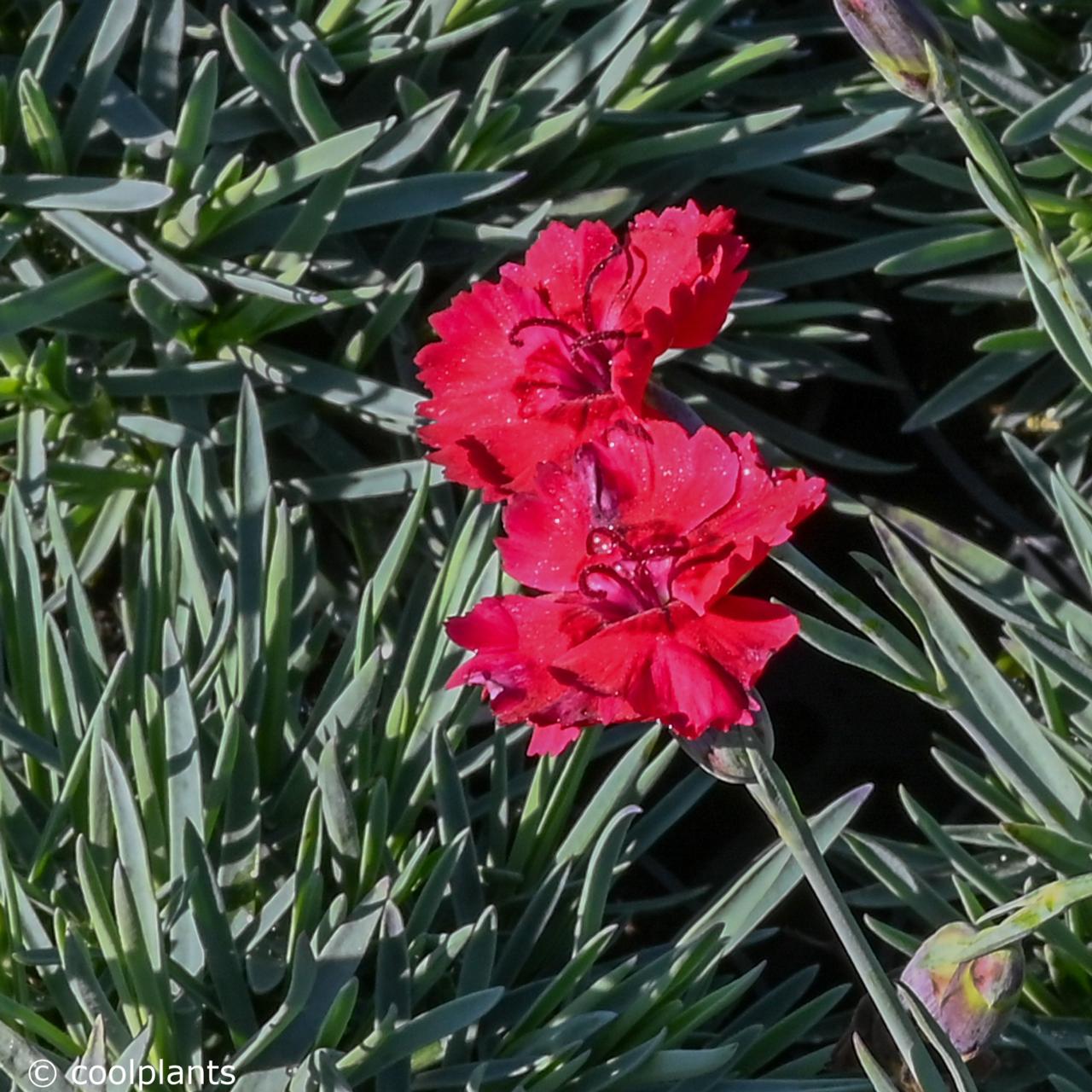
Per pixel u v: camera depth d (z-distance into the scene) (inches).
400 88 25.5
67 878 23.2
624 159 26.3
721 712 20.0
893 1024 20.6
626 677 20.1
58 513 24.0
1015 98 26.1
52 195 24.7
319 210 25.0
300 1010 21.8
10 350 25.2
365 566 26.1
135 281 24.9
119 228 25.1
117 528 25.5
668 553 20.4
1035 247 21.0
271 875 23.5
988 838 24.6
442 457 21.0
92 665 23.6
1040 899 20.7
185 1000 22.2
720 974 25.7
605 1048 22.6
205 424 25.5
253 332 25.6
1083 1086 23.0
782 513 20.2
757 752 20.2
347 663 24.2
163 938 22.2
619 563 20.4
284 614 23.6
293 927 22.6
